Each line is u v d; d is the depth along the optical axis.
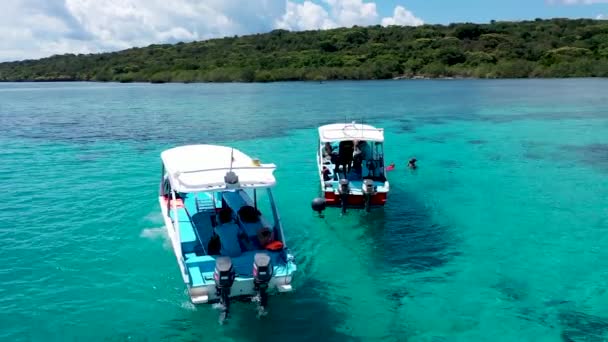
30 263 13.79
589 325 10.95
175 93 83.56
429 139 33.84
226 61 134.00
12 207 18.56
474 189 21.19
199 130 38.19
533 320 11.13
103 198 19.72
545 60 109.50
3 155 28.27
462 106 54.81
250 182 11.72
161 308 11.53
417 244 15.26
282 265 11.38
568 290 12.46
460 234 16.08
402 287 12.60
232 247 11.74
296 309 11.48
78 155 28.38
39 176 23.28
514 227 16.72
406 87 87.94
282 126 40.38
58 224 16.80
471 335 10.57
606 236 15.91
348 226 16.66
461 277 13.12
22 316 11.19
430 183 22.20
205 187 11.39
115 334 10.53
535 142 32.34
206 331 10.55
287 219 17.28
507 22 147.12
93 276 13.08
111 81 150.62
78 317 11.16
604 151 29.30
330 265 13.81
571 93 69.38
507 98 63.38
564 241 15.52
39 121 44.62
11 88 119.88
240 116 47.56
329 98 67.25
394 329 10.75
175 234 12.40
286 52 139.25
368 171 18.53
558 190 21.06
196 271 11.13
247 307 11.29
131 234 15.91
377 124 41.31
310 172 24.19
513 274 13.32
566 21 144.50
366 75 115.75
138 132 37.22
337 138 18.44
